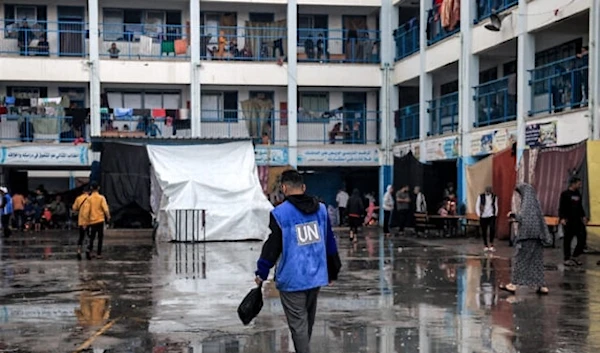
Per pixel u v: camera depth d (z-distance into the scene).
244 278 14.10
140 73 33.41
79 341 8.45
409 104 35.84
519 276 11.85
